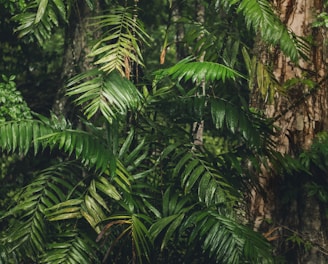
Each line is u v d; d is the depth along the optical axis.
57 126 5.29
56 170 5.44
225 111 5.39
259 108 6.32
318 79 6.21
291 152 6.17
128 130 5.62
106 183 5.17
